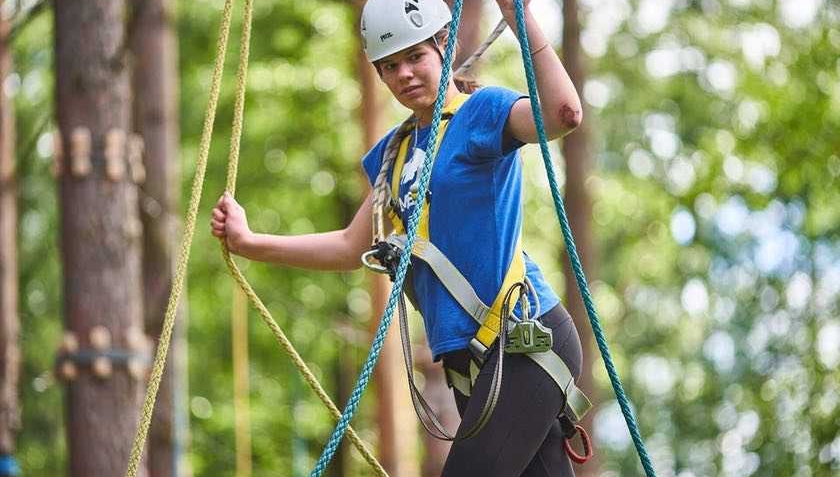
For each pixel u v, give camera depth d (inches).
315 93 960.9
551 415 207.3
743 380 750.5
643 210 1040.8
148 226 637.9
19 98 976.9
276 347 1030.4
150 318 630.5
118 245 491.5
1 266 617.6
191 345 1031.6
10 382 608.1
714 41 878.4
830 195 740.7
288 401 1030.4
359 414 1023.6
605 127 971.3
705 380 911.0
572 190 695.1
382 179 218.1
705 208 946.7
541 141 198.1
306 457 1040.2
